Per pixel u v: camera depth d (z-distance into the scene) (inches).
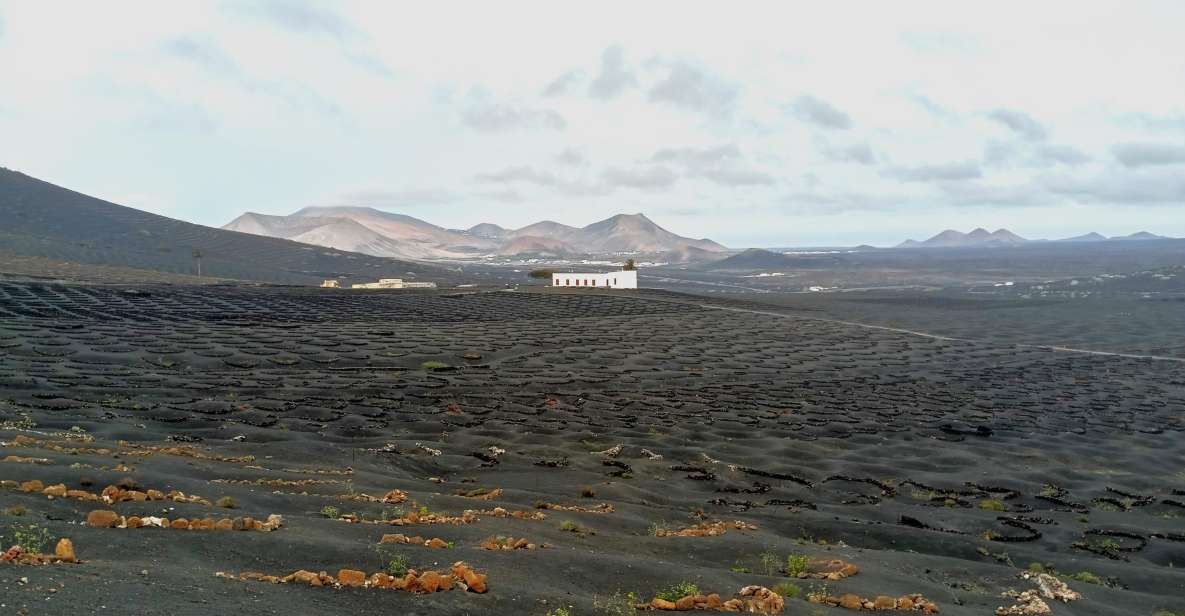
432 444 2135.8
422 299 6756.9
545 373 3794.3
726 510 1676.9
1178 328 6323.8
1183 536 1750.7
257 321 5054.1
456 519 1105.4
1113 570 1421.0
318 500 1156.5
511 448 2193.7
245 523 898.7
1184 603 1192.8
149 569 711.7
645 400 3233.3
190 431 2026.3
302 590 716.0
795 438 2684.5
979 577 1202.6
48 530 794.2
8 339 3659.0
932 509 1905.8
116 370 3132.4
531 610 743.1
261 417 2351.1
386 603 708.7
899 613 901.8
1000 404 3489.2
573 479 1836.9
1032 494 2132.1
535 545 967.6
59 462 1141.7
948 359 4808.1
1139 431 3016.7
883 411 3243.1
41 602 585.6
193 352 3673.7
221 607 637.3
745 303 7593.5
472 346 4389.8
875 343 5398.6
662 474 2063.2
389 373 3563.0
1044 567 1428.4
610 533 1175.0
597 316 6151.6
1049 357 4968.0
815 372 4224.9
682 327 5738.2
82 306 5162.4
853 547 1390.3
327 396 2893.7
